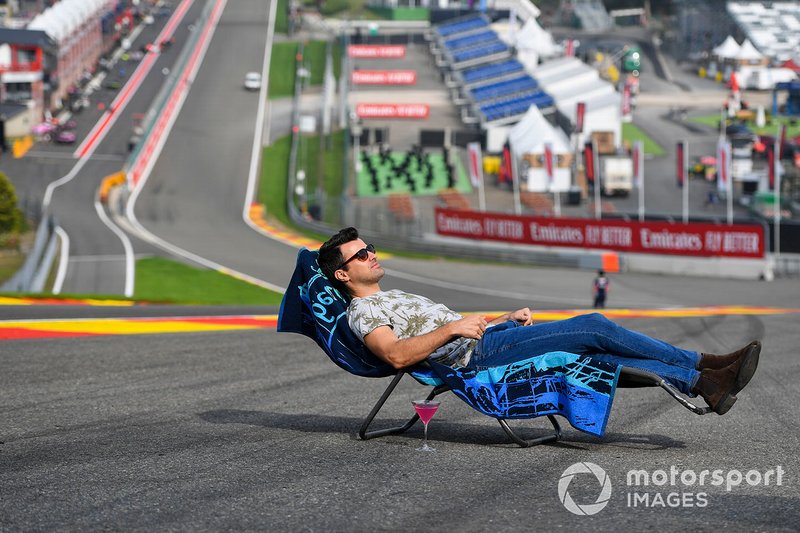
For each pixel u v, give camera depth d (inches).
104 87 4566.9
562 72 3976.4
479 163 2209.6
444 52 4849.9
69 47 4466.0
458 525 146.4
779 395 290.4
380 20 5979.3
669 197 2802.7
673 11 6309.1
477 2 5753.0
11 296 678.5
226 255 1985.7
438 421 237.3
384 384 299.4
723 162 2063.2
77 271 1721.2
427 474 177.9
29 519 148.4
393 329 203.5
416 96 4333.2
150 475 176.6
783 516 151.3
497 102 3671.3
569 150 2815.0
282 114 3991.1
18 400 259.0
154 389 282.0
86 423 228.5
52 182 3080.7
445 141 3489.2
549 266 1950.1
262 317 547.2
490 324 209.9
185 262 1850.4
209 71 4694.9
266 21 5905.5
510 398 198.1
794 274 1838.1
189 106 4082.2
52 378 296.7
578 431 223.1
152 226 2454.5
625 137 3661.4
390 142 3575.3
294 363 343.3
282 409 253.8
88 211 2657.5
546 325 198.7
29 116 3789.4
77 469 181.2
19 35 3951.8
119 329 446.6
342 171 3166.8
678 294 1531.7
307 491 165.5
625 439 213.9
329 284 211.0
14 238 2020.2
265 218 2640.3
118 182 3048.7
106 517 149.9
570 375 193.6
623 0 6909.5
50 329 434.3
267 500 159.9
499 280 1720.0
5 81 3843.5
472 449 200.5
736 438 216.5
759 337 518.3
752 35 4953.3
